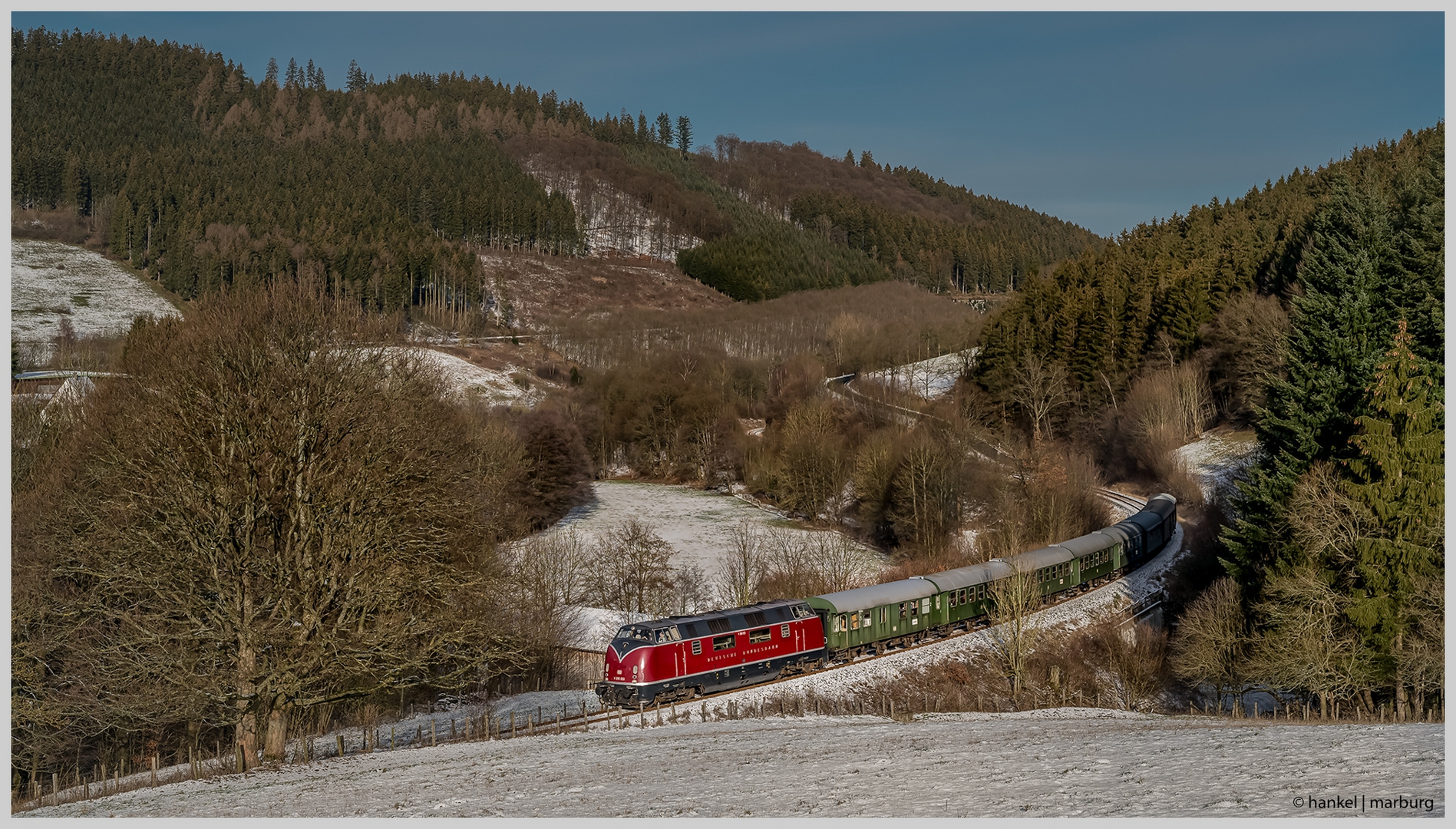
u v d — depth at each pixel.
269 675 31.00
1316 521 40.53
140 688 34.19
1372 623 37.62
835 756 25.81
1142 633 58.66
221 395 32.97
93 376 60.59
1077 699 50.12
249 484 32.25
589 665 52.69
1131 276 137.00
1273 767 19.41
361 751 35.00
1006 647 52.34
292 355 34.53
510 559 57.94
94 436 42.19
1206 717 40.78
